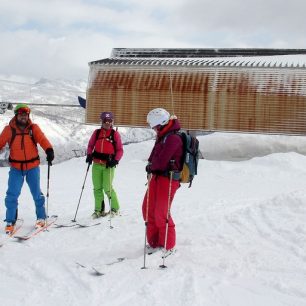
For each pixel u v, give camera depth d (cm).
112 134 787
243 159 2864
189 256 537
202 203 955
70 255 550
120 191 1212
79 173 1759
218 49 3559
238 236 639
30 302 395
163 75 2767
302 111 2603
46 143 675
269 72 2677
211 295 412
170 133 533
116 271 479
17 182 667
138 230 685
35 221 739
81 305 391
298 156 2022
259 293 421
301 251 554
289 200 792
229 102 2666
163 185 537
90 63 2872
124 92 2783
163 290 424
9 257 533
